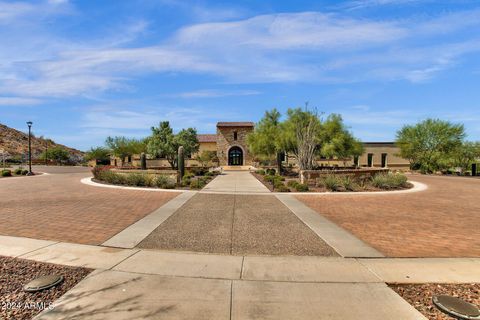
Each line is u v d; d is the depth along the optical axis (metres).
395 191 15.23
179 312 3.35
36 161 54.69
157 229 7.06
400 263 4.96
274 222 7.91
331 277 4.36
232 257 5.16
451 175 32.03
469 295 3.85
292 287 4.01
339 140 26.03
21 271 4.48
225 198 12.16
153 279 4.21
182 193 13.62
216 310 3.41
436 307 3.55
